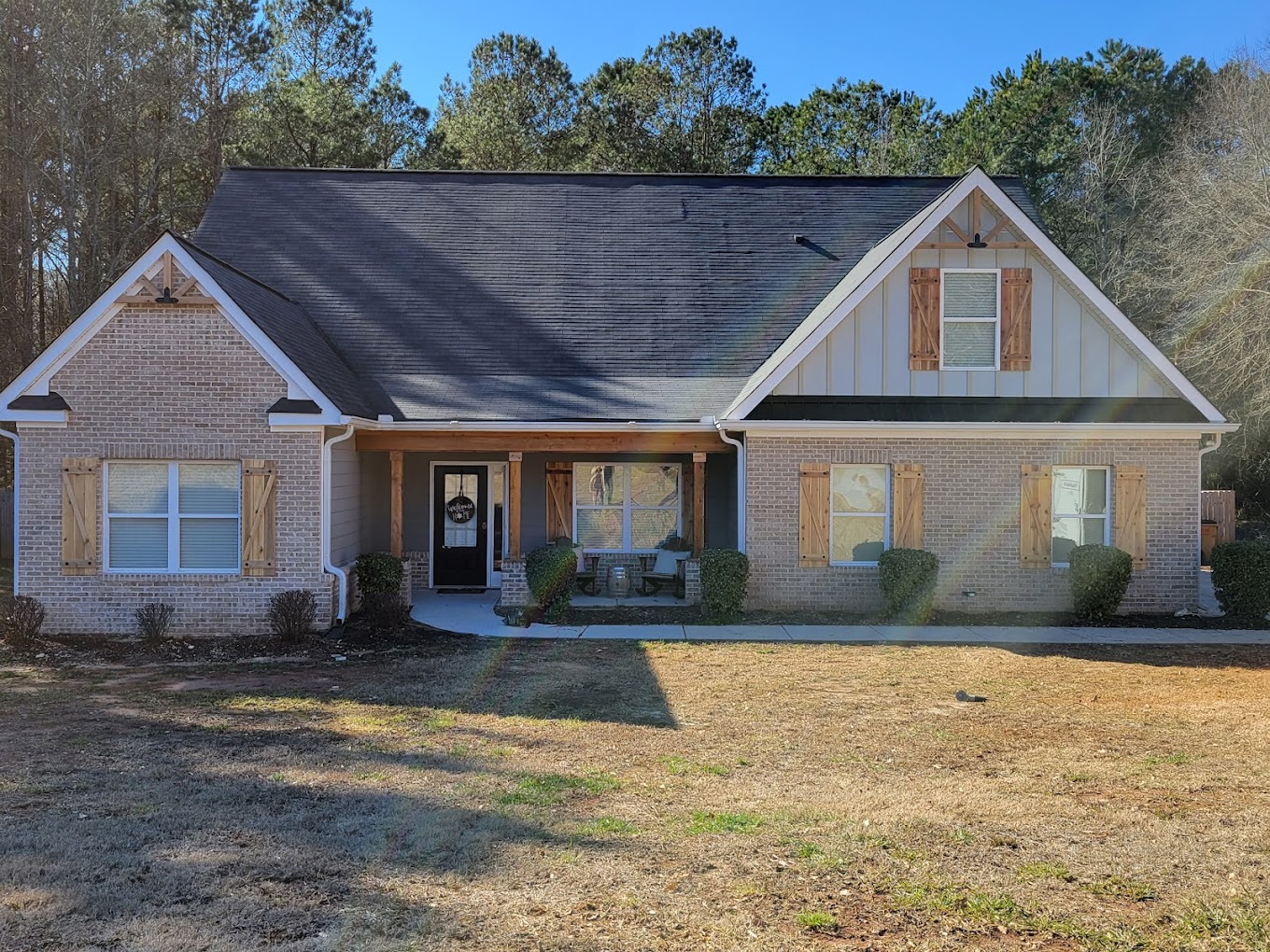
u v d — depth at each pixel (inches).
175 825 238.8
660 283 735.1
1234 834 237.3
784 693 395.5
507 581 608.1
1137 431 588.4
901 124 1758.1
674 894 201.5
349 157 1417.3
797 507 596.4
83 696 389.7
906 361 598.2
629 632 539.8
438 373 649.0
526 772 286.7
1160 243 1246.3
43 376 518.3
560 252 759.7
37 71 1066.7
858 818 248.1
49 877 207.2
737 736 329.7
